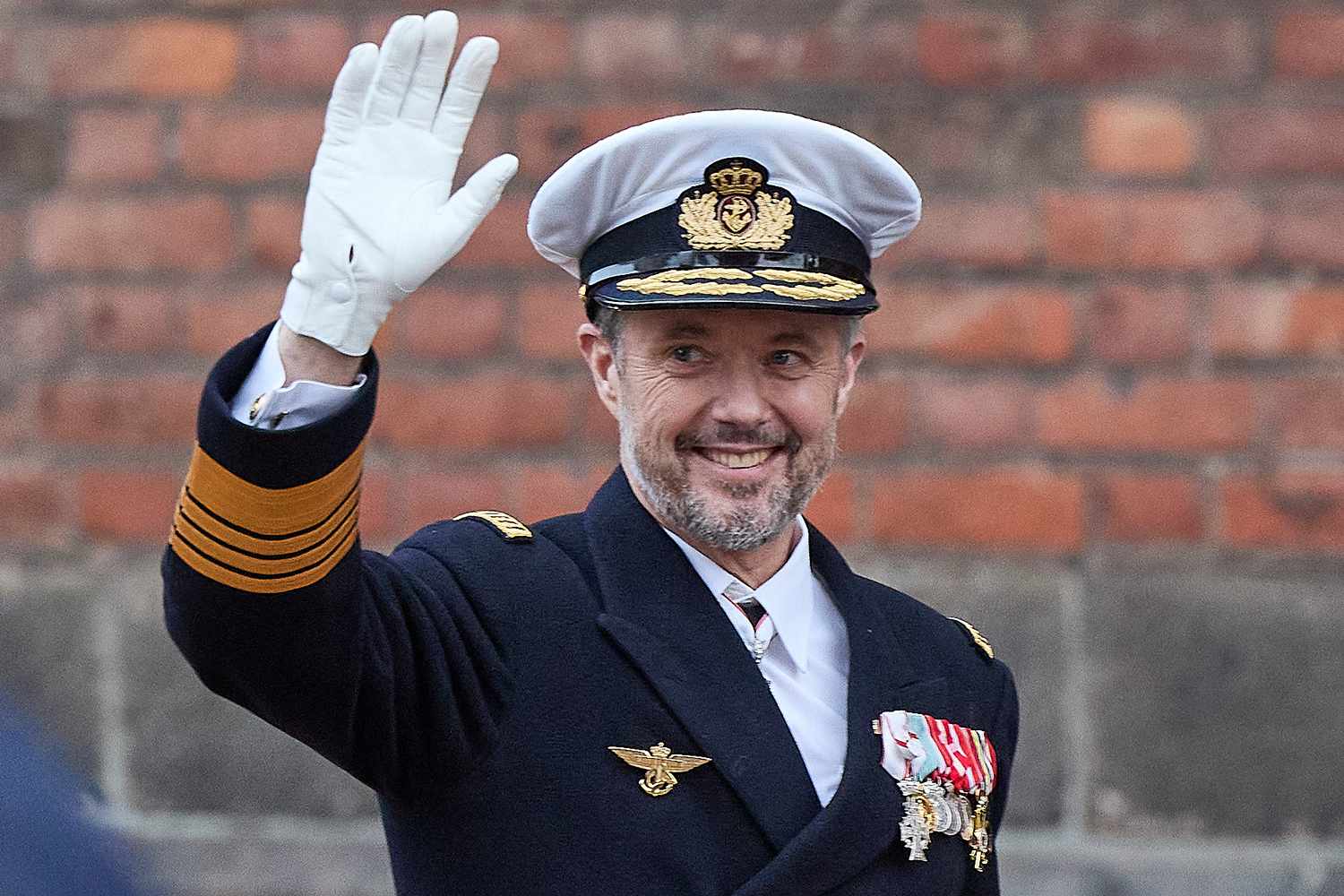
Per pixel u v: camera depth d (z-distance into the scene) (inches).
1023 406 432.5
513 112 435.5
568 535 250.8
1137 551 430.6
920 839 239.0
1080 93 432.8
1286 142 431.8
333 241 198.7
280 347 199.9
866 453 432.8
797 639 249.3
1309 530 428.8
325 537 197.0
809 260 253.3
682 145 250.8
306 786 437.1
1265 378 430.6
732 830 229.1
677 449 242.2
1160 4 432.8
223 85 442.0
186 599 197.2
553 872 224.4
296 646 197.2
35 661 441.4
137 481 443.2
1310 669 426.3
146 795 438.3
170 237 442.9
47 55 444.1
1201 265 431.8
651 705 232.5
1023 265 432.1
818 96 434.6
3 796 89.9
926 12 433.4
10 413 445.1
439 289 438.3
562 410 437.1
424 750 219.9
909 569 431.8
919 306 433.1
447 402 438.3
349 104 202.1
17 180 445.1
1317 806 425.1
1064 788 426.9
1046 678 428.8
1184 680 427.8
